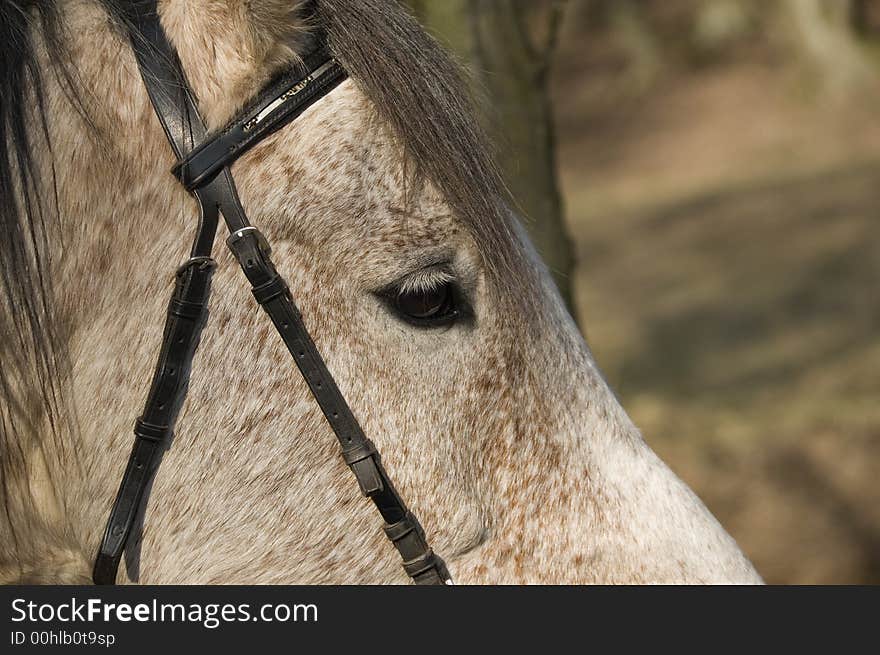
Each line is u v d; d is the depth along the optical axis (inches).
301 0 121.5
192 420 124.3
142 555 127.2
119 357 124.4
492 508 129.8
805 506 390.9
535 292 133.0
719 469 410.6
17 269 121.4
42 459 128.8
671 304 682.2
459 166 124.7
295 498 126.0
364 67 123.3
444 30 201.3
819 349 558.6
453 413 126.7
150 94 121.6
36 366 124.1
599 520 132.2
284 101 122.6
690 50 1206.9
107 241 123.2
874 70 1043.9
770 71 1126.4
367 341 124.1
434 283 124.2
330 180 122.0
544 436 131.4
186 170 121.1
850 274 672.4
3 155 120.7
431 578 127.3
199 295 122.1
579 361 136.2
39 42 123.6
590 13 1316.4
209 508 126.0
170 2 124.2
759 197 880.9
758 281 693.3
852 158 935.0
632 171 1042.7
